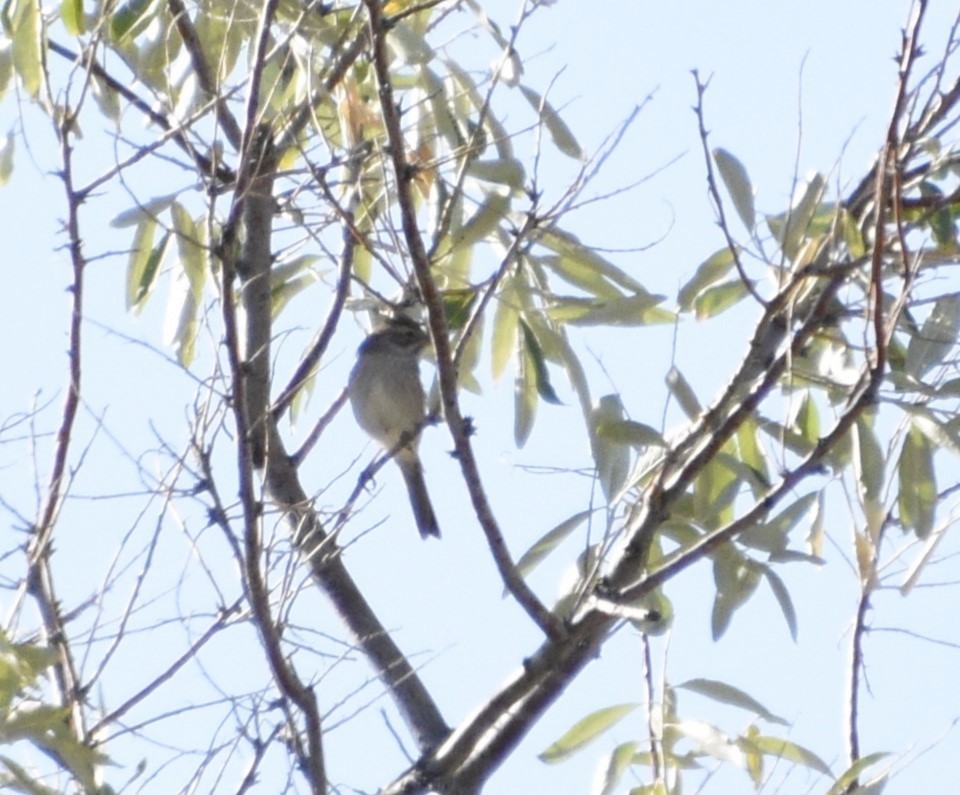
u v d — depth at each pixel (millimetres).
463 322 10141
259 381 9586
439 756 8445
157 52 9984
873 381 7602
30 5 8906
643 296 9633
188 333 10297
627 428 8484
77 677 7375
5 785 6449
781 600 8906
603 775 8867
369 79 10039
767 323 7914
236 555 7297
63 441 7883
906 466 8859
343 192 9383
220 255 7312
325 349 9641
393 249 8133
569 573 8875
